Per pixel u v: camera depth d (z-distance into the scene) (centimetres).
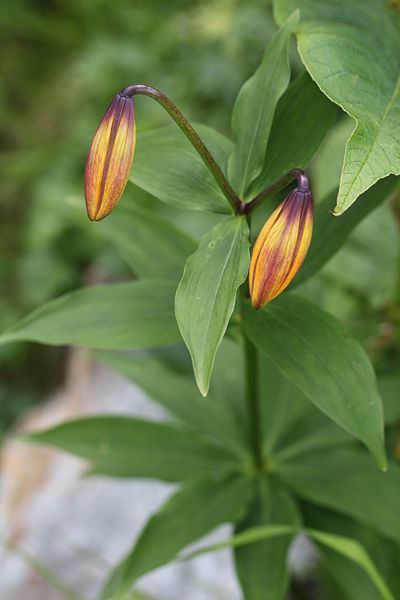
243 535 61
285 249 50
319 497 63
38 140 153
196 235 105
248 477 65
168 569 80
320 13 56
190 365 80
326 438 66
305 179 50
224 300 51
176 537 62
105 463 65
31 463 101
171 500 63
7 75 161
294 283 58
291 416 67
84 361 115
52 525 89
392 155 49
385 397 65
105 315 59
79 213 127
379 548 67
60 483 96
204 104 122
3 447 114
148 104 123
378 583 60
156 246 64
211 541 82
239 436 67
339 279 75
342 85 52
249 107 55
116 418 66
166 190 56
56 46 162
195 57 123
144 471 66
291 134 55
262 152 55
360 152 49
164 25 138
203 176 56
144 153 56
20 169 146
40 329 59
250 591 61
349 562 63
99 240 126
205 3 138
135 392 105
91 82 133
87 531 88
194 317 51
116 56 132
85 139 136
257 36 117
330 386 55
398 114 51
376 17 56
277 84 54
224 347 70
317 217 58
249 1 122
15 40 163
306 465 65
